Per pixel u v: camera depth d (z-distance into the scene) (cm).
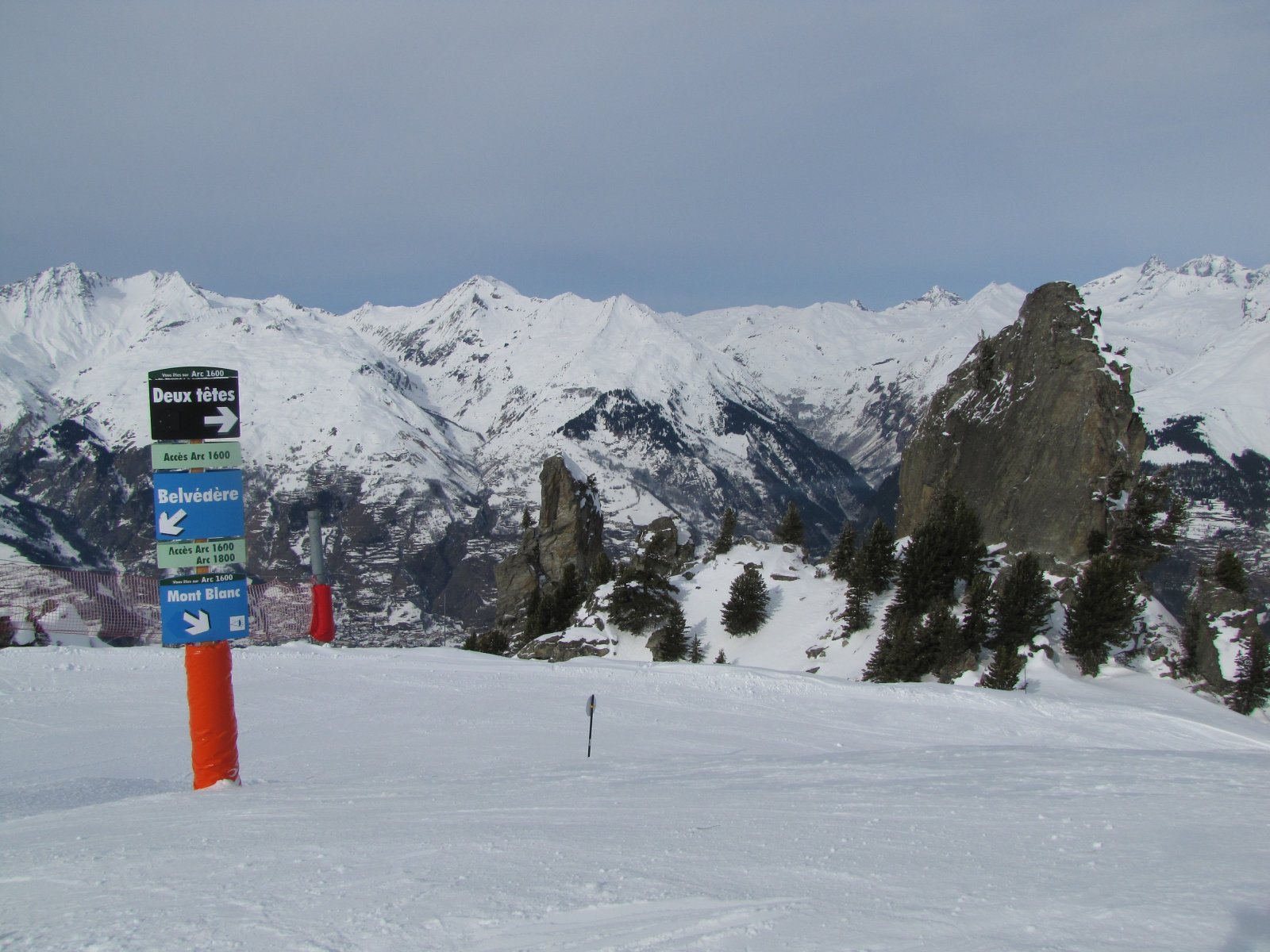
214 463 1880
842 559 6412
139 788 2006
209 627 1845
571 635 6425
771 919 732
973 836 1009
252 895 852
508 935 720
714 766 1852
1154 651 4778
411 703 3253
